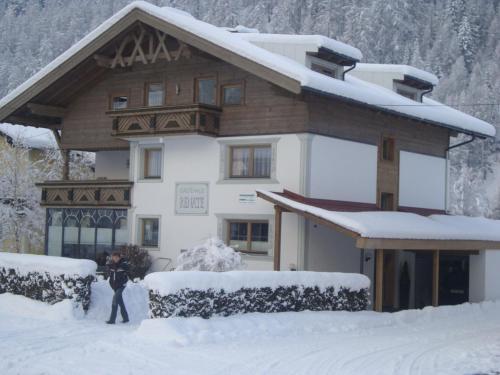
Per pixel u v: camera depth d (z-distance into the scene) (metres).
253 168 24.80
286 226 23.86
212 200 25.33
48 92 28.39
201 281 16.28
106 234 28.19
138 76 27.48
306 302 18.83
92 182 28.20
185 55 24.69
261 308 17.66
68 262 18.55
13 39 106.31
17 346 14.17
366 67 31.94
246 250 24.70
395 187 27.89
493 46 112.44
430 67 104.88
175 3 118.69
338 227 20.89
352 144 25.56
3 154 37.84
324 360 13.46
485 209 79.06
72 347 14.16
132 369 12.20
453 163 89.12
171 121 24.92
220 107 25.11
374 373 12.44
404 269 28.20
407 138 28.73
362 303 20.56
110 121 28.27
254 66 22.77
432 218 26.70
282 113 24.06
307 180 23.50
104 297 19.22
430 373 12.54
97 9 109.25
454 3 117.62
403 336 17.38
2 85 89.06
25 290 19.58
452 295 28.50
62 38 98.44
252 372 12.12
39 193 38.56
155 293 15.93
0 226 36.72
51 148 40.66
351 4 102.19
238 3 107.81
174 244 26.16
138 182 27.17
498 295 26.33
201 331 15.28
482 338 17.34
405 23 109.12
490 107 93.25
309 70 23.92
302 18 106.12
